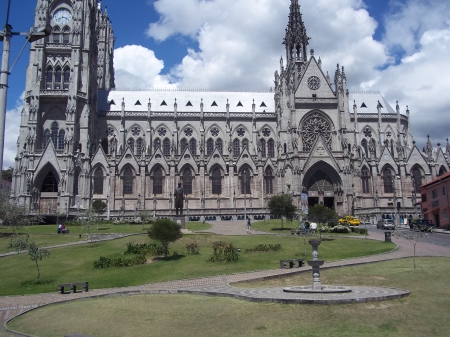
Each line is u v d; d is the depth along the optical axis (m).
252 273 37.56
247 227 76.94
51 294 33.91
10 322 25.02
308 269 37.22
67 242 60.06
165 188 106.62
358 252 46.97
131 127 118.50
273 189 109.56
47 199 101.19
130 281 36.88
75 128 103.94
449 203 84.94
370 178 111.31
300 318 21.31
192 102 127.38
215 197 107.38
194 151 119.38
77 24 109.25
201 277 37.03
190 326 21.27
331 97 113.94
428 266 36.53
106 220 90.19
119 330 21.42
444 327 20.17
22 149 102.75
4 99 20.31
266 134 122.31
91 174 104.25
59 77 108.88
